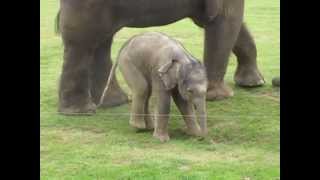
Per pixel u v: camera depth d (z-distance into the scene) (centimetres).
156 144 1080
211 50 1309
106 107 1295
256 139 1108
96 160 995
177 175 923
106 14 1192
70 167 962
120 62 1170
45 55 1828
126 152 1032
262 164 979
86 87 1237
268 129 1159
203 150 1049
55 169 953
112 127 1176
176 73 1073
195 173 930
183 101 1122
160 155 1016
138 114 1152
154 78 1112
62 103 1241
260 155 1022
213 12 1249
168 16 1244
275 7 2748
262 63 1745
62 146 1062
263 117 1231
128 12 1208
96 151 1036
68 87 1229
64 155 1016
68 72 1225
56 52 1870
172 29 2253
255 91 1440
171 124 1199
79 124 1188
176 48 1097
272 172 942
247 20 2414
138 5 1205
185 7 1252
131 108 1241
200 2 1258
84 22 1188
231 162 987
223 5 1280
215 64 1317
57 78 1555
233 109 1286
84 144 1075
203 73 1070
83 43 1205
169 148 1059
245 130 1154
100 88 1303
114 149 1048
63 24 1203
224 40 1304
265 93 1425
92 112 1245
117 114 1256
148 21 1234
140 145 1075
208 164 975
